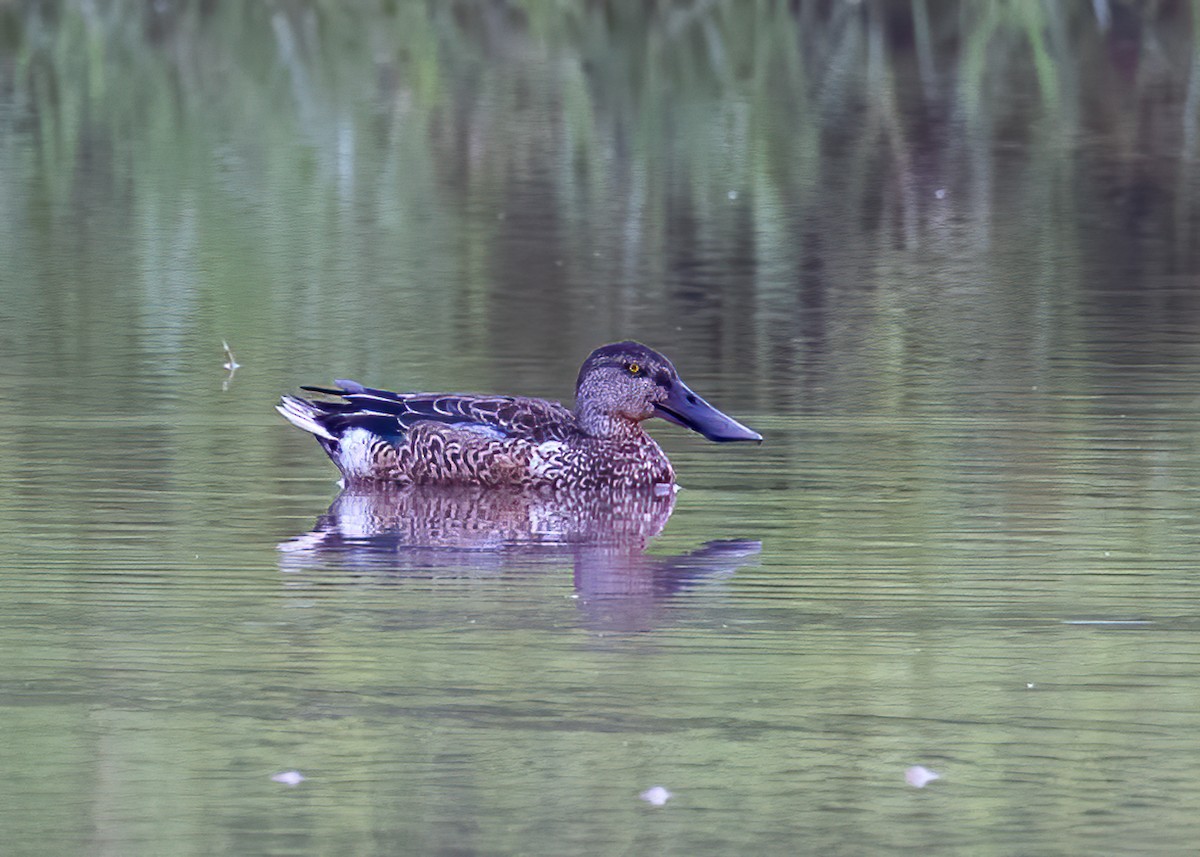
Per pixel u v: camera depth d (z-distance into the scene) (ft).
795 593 40.88
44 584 41.34
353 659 36.35
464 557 44.11
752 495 50.16
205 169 105.19
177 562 43.21
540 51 135.64
